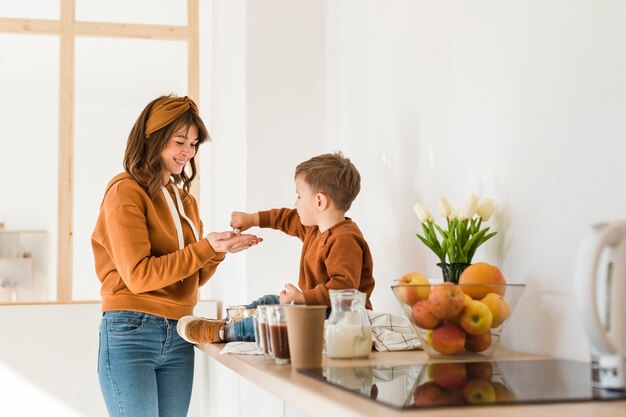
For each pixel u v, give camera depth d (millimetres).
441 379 1069
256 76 2984
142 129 2256
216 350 1733
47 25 3834
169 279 2094
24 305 3332
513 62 1613
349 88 2723
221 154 3502
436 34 1992
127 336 2178
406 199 2182
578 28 1390
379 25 2416
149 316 2199
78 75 3850
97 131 3842
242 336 1881
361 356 1427
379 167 2406
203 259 2139
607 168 1306
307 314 1271
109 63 3889
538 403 858
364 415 807
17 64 3805
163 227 2242
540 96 1509
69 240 3746
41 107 3805
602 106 1321
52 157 3793
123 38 3912
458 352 1349
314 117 3010
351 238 1888
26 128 3785
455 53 1887
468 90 1816
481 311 1323
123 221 2111
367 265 1957
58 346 3340
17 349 3314
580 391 938
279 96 2992
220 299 3623
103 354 2205
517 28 1598
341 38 2826
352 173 1976
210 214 3834
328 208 1958
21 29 3812
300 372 1215
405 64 2195
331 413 902
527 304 1543
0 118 3768
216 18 3660
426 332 1371
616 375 935
